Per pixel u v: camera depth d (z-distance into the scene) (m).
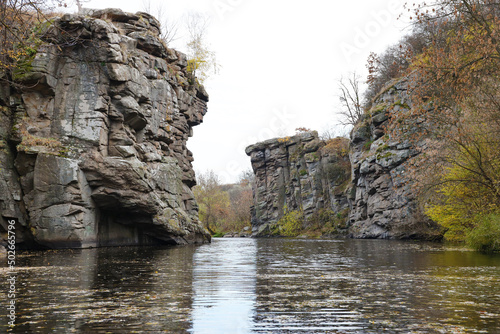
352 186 51.56
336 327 5.59
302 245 29.94
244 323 5.81
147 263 14.34
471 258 15.94
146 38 29.19
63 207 22.17
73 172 22.36
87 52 24.14
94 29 23.92
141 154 26.98
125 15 29.12
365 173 44.31
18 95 23.48
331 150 59.69
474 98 18.11
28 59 23.02
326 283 9.61
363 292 8.32
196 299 7.54
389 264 14.16
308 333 5.33
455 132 19.61
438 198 23.52
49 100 23.77
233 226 83.81
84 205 23.08
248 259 16.64
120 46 25.77
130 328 5.50
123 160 23.89
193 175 34.81
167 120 30.31
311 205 61.56
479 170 19.61
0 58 21.64
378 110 41.94
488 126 18.38
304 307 6.86
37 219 22.12
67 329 5.43
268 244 31.98
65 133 23.48
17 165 22.59
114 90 24.50
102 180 23.50
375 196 42.25
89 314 6.27
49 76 23.34
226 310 6.61
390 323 5.79
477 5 15.98
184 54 34.62
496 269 12.30
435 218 26.22
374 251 21.23
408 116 19.64
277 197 68.25
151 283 9.49
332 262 15.16
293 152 67.19
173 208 29.86
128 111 25.05
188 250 22.42
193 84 35.75
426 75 17.56
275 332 5.36
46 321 5.83
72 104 23.78
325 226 57.19
